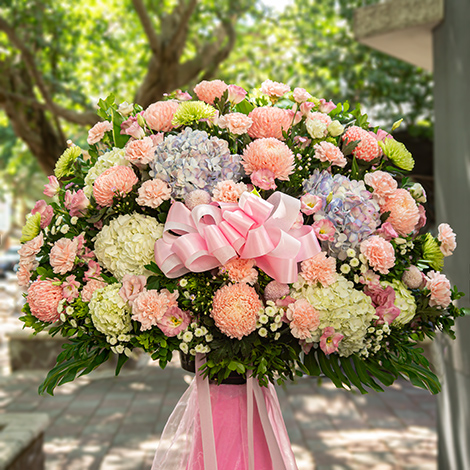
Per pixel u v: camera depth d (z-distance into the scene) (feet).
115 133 3.94
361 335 3.29
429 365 3.65
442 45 9.57
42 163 22.77
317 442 13.16
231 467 3.78
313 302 3.24
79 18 23.00
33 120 22.08
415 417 15.12
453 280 8.68
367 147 3.75
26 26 20.83
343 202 3.38
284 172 3.47
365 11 10.85
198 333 3.26
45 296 3.42
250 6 21.08
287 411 15.55
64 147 22.98
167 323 3.26
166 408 15.66
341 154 3.60
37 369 20.66
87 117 20.45
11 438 8.55
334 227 3.32
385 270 3.30
